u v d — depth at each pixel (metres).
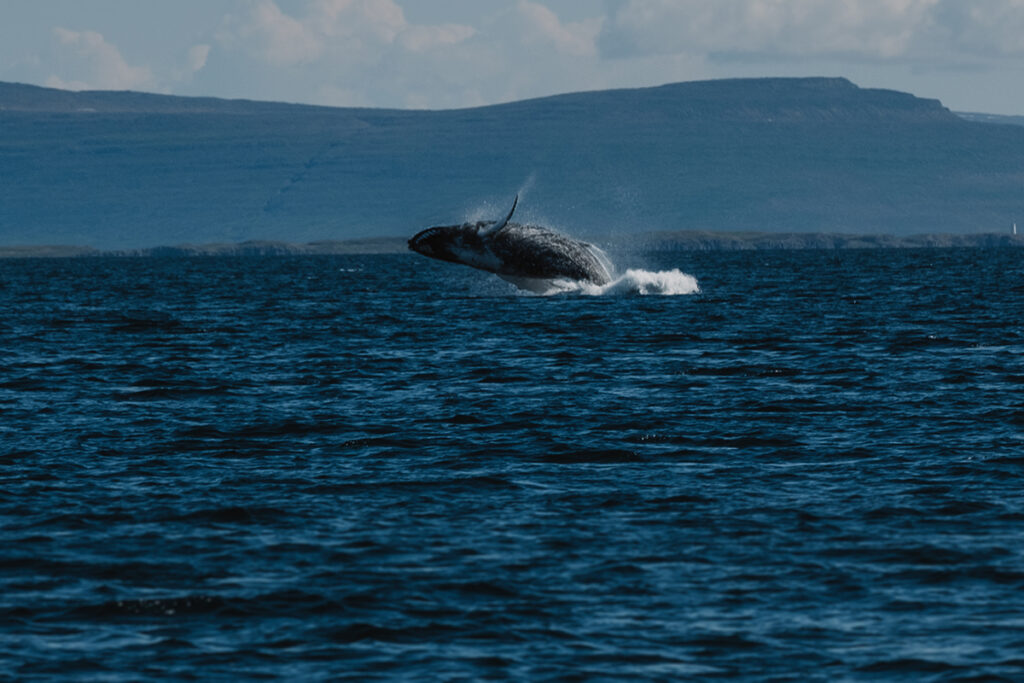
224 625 68.69
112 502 93.50
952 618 68.75
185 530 85.75
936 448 110.62
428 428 123.56
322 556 79.69
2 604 71.56
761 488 96.75
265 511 90.31
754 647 65.31
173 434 121.88
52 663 63.78
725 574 75.94
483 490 97.06
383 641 66.50
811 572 76.12
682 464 106.12
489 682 61.62
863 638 66.25
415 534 84.56
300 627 68.38
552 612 70.12
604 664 63.50
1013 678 61.25
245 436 120.69
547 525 86.56
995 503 91.12
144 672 62.75
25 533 84.88
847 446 112.31
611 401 139.00
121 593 73.25
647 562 78.19
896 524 85.88
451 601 71.81
